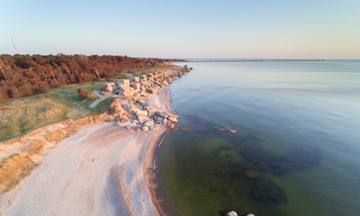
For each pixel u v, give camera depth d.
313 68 198.50
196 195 16.48
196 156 23.11
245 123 34.00
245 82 85.69
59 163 18.97
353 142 26.22
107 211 14.01
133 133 27.61
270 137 28.33
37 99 32.19
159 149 24.53
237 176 19.23
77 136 24.50
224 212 14.62
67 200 14.66
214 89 67.56
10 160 16.94
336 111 40.22
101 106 32.28
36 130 21.92
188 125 33.12
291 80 92.38
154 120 33.50
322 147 25.06
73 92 38.06
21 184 15.70
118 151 22.36
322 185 17.80
